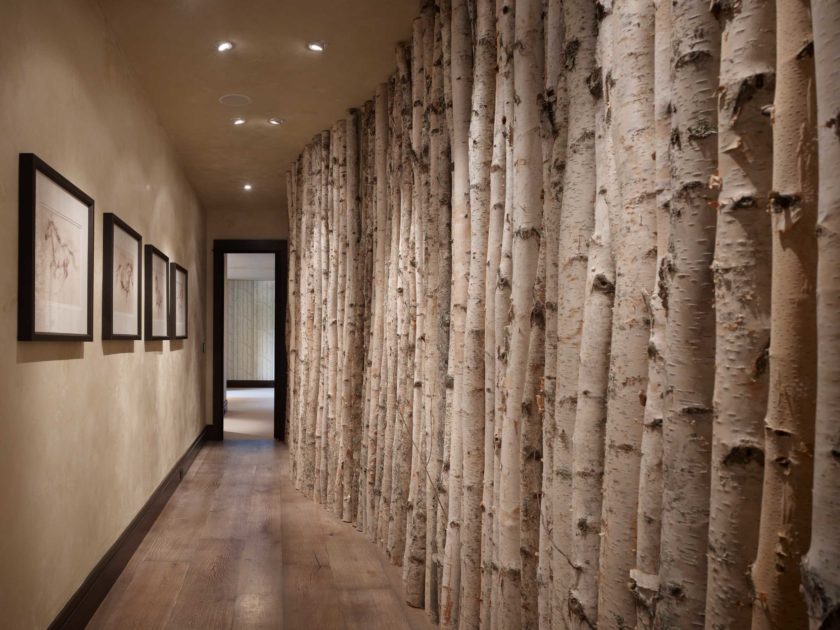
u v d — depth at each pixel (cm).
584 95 158
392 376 339
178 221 512
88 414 256
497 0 212
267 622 254
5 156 178
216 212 715
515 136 193
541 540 171
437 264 281
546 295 175
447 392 255
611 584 134
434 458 269
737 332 102
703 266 112
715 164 112
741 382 102
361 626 253
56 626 214
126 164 329
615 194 142
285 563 321
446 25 263
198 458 595
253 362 1552
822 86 81
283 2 288
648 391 124
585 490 148
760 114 101
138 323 347
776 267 94
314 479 449
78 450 243
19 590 187
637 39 132
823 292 81
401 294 326
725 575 102
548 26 176
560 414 161
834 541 78
